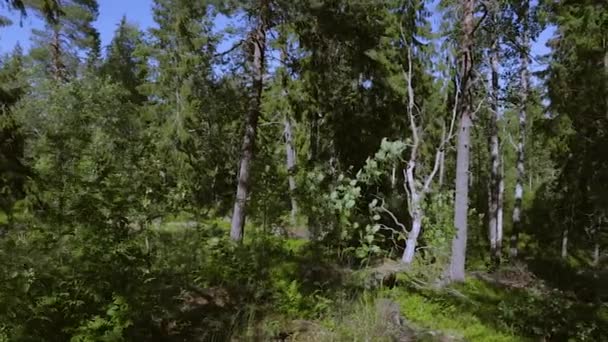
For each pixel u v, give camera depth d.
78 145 6.84
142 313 6.27
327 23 16.03
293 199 12.22
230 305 8.22
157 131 24.44
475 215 23.44
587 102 15.64
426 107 23.89
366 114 21.95
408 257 14.44
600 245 23.36
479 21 14.66
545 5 16.06
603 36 14.38
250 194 13.73
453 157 36.78
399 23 21.48
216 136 24.31
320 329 7.73
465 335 8.85
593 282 16.17
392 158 9.70
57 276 5.67
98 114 18.72
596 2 13.52
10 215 6.89
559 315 9.98
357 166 21.62
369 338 7.30
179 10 24.70
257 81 16.41
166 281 7.19
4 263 5.42
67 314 5.75
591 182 17.44
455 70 17.66
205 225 10.99
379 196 16.33
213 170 22.73
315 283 9.02
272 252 10.42
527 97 22.44
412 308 9.57
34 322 5.52
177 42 28.53
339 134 21.88
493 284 14.91
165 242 7.72
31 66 28.45
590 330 9.18
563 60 17.53
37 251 5.65
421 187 17.16
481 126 29.27
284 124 26.91
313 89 20.89
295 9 15.16
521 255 29.06
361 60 19.84
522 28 16.55
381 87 22.00
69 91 19.58
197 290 8.34
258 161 15.21
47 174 6.62
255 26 16.05
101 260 6.02
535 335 9.38
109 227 6.26
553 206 29.50
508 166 46.47
